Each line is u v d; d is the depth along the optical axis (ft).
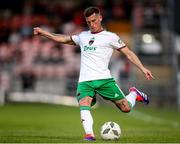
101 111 255.09
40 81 308.60
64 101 297.94
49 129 160.25
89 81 105.60
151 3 351.46
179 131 144.56
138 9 348.18
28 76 309.22
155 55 328.08
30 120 201.57
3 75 306.35
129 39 336.90
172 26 332.80
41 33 111.45
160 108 282.15
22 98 298.97
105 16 344.08
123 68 303.07
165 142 101.14
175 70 308.40
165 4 349.82
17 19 349.20
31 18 347.97
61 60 319.88
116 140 103.19
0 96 294.05
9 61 321.93
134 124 191.62
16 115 225.15
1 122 191.01
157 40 335.26
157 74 316.19
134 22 342.44
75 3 357.82
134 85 296.71
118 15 346.54
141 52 329.93
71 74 311.47
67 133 135.85
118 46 106.52
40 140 101.19
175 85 298.15
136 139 106.52
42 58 321.11
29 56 322.55
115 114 240.12
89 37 107.04
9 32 342.03
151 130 150.51
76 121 200.44
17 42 333.01
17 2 358.43
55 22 344.69
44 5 358.43
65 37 110.52
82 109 104.47
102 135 103.60
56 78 309.83
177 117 230.48
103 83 106.22
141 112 253.44
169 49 328.70
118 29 342.03
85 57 107.04
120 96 108.78
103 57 106.32
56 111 251.19
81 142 97.04
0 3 357.61
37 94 301.02
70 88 303.48
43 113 238.48
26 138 107.04
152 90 297.33
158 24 342.85
